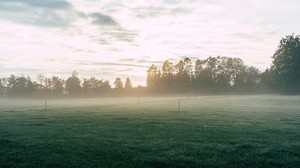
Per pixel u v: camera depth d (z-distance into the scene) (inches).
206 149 780.6
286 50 5762.8
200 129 1175.6
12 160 663.1
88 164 629.9
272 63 5935.0
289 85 5738.2
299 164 631.2
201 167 613.6
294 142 892.6
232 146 824.3
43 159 668.7
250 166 618.5
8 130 1166.3
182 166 621.3
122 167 607.8
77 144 844.6
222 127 1238.3
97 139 932.0
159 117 1736.0
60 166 615.5
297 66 5575.8
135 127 1246.9
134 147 799.7
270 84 6220.5
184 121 1493.6
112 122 1457.9
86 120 1574.8
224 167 611.5
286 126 1288.1
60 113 2188.7
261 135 1025.5
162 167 620.1
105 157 690.2
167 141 897.5
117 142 878.4
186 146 819.4
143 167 608.4
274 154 722.2
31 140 917.2
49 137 980.6
